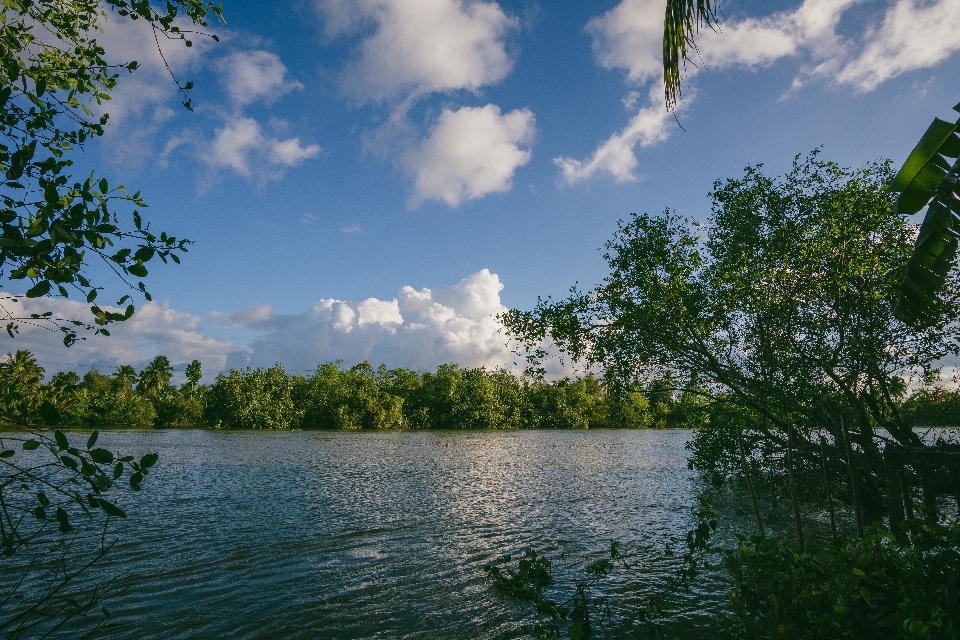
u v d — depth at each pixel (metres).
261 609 9.18
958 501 7.72
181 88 4.60
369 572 11.27
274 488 22.81
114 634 8.07
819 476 13.52
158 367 95.00
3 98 3.65
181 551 12.59
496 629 8.41
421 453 42.81
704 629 8.12
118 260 3.51
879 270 9.07
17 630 4.62
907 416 11.63
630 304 11.12
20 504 15.85
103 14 4.82
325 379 91.19
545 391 96.06
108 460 3.48
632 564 11.73
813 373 9.45
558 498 21.05
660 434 77.81
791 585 6.88
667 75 5.66
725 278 10.51
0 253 3.19
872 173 9.90
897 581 5.65
